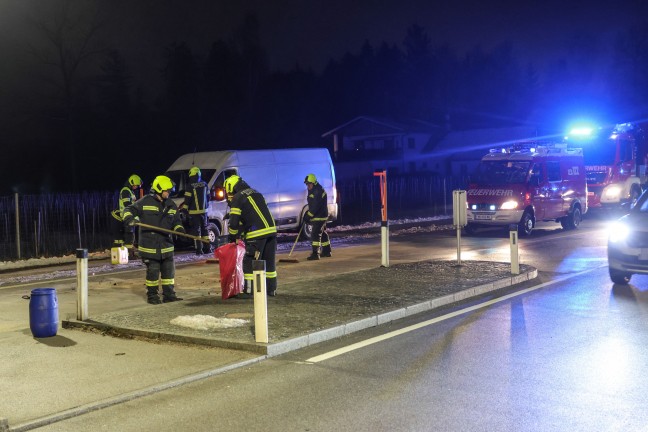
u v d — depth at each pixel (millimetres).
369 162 56562
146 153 49719
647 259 11008
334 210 22547
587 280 12156
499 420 5305
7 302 11242
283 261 15430
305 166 21609
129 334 8266
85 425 5434
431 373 6566
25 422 5441
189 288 11953
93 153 46250
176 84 53344
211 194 18703
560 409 5527
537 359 7000
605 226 23562
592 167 25359
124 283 12961
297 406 5723
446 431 5105
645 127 26344
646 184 25906
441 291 10477
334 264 15016
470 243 19203
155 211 10320
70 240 21266
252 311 9258
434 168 59594
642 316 9094
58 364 7102
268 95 60219
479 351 7344
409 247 18531
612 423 5219
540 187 21047
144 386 6309
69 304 10867
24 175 43406
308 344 7711
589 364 6801
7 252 18828
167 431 5254
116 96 48281
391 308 9195
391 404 5707
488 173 21453
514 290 11273
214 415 5566
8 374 6773
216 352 7398
